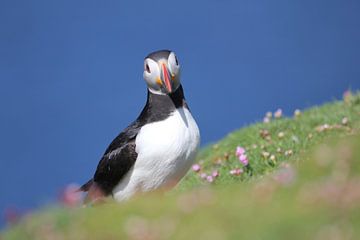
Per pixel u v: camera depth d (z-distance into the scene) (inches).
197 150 669.9
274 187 467.5
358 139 507.5
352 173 466.0
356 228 397.4
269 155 803.4
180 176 668.1
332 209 417.7
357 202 417.1
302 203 434.0
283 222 416.2
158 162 650.8
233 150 909.2
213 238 417.7
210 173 836.0
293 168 502.9
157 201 494.0
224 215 439.8
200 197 476.7
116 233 451.8
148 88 678.5
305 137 863.1
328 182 453.4
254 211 437.7
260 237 407.5
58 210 506.3
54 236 470.9
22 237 484.7
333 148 503.8
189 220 445.4
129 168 661.3
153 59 671.1
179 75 675.4
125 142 663.1
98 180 686.5
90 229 466.9
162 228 441.7
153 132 652.1
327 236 395.2
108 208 501.0
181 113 664.4
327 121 914.7
